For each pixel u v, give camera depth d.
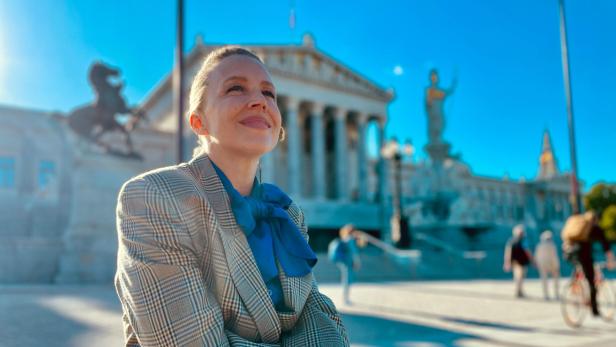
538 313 12.38
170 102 66.38
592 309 11.45
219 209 1.63
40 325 8.89
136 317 1.38
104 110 27.38
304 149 71.25
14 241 22.83
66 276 21.58
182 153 11.74
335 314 1.88
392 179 81.50
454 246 45.84
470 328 9.96
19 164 46.22
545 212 102.88
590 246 11.42
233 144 1.75
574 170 21.41
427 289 19.05
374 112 67.56
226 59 1.83
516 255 16.27
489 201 95.50
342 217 58.00
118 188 25.81
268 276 1.67
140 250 1.40
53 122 43.94
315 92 61.66
